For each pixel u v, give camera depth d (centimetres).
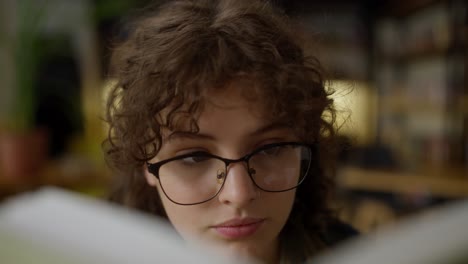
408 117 257
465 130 216
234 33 46
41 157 158
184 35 46
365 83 243
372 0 242
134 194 67
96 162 163
